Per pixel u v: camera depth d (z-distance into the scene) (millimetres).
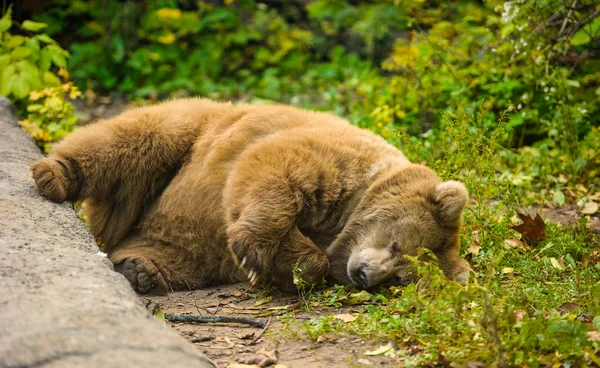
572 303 8930
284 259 9656
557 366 7152
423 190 9930
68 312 6473
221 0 27031
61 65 16047
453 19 22469
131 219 10914
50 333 6016
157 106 11359
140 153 10648
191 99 11734
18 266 7512
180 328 8461
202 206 10500
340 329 8133
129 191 10742
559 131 15328
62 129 14375
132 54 23875
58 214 9688
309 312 9031
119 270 10062
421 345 7680
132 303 7078
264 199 9547
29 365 5621
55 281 7281
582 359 7234
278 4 28203
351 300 9227
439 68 16781
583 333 7434
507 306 7930
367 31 26125
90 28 24375
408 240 9609
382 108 15930
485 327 7242
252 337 8094
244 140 10758
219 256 10477
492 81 16547
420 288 8562
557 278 10023
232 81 24641
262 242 9469
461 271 9727
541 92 16250
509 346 7129
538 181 14406
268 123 10883
